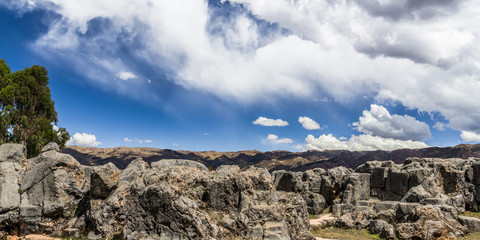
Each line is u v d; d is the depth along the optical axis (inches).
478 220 1154.7
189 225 914.7
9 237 1059.3
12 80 2176.4
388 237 1172.5
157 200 954.7
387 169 1663.4
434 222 1114.1
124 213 1090.7
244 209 1015.0
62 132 2341.3
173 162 1385.3
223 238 933.8
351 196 1632.6
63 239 1045.2
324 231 1343.5
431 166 1590.8
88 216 1122.0
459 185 1489.9
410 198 1430.9
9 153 1213.7
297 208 1099.9
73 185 1203.9
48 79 2367.1
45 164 1187.3
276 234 951.0
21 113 2123.5
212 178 1110.4
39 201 1144.2
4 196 1097.4
